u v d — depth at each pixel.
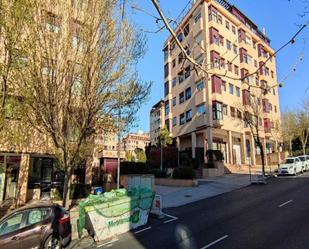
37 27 11.12
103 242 9.76
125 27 13.10
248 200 15.60
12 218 8.21
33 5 10.65
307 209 12.01
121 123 14.00
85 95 12.29
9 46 10.05
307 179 22.92
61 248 9.02
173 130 39.69
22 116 11.66
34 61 10.98
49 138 15.65
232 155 33.59
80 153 13.26
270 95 42.56
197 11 35.09
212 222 11.18
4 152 15.74
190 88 35.69
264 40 43.25
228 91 33.84
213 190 20.72
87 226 10.35
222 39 34.31
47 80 11.64
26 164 16.19
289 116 43.56
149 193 12.16
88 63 12.25
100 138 15.48
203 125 31.75
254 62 39.34
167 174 27.72
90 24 12.33
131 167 26.89
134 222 11.26
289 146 43.81
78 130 12.70
